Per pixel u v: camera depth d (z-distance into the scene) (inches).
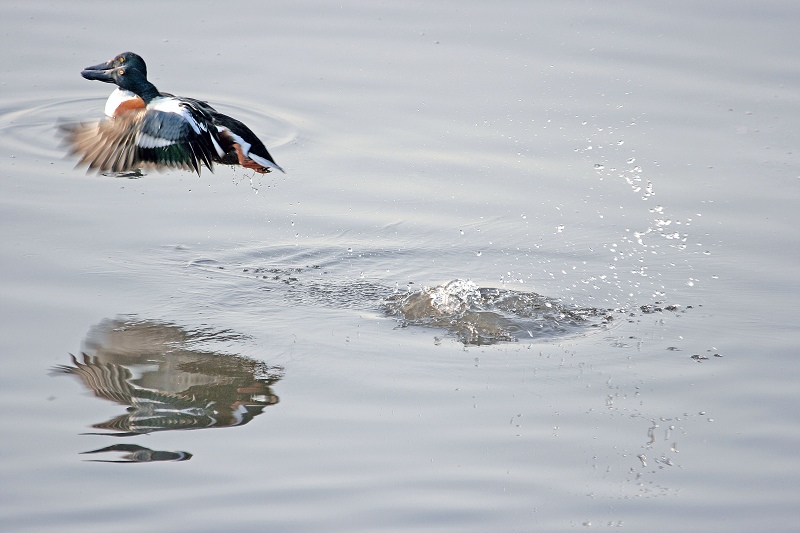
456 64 697.6
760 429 343.3
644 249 494.6
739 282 462.0
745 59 687.7
